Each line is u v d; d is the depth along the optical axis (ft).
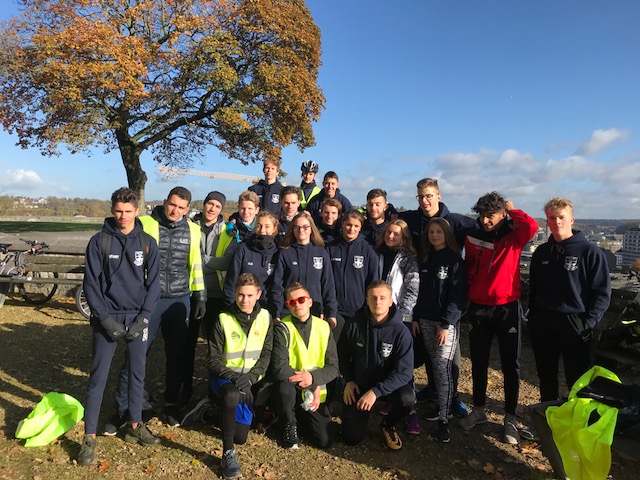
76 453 10.42
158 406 13.14
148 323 11.03
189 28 55.62
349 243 13.21
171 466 10.11
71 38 48.47
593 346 15.78
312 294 12.69
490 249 11.99
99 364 10.49
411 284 12.63
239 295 11.09
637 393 9.45
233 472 9.74
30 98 53.36
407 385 11.31
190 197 12.16
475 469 10.59
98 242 10.41
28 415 11.91
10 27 50.47
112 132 58.13
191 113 62.95
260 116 62.08
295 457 10.78
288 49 60.80
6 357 16.43
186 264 12.32
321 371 11.27
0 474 9.47
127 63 49.47
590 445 8.86
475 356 12.45
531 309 12.24
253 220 14.35
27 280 23.36
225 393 10.02
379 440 11.81
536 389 15.49
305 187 21.38
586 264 11.22
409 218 14.48
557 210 11.46
